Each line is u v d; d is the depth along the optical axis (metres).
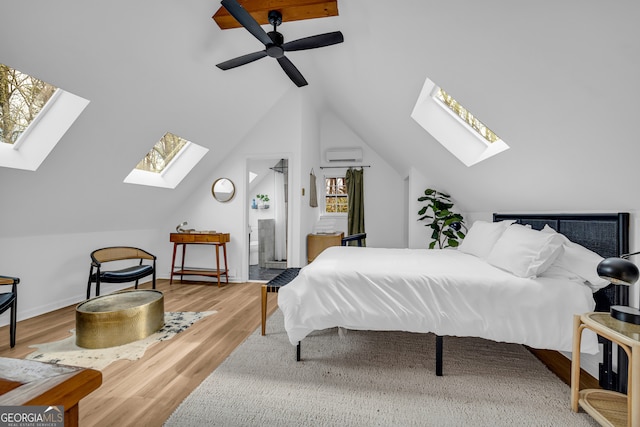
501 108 1.93
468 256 2.78
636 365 1.16
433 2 1.61
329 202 6.11
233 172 4.50
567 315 1.68
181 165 4.11
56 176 2.61
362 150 5.84
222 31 2.66
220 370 1.92
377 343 2.32
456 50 1.83
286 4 2.23
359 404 1.58
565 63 1.33
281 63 2.55
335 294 1.95
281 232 6.38
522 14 1.30
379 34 2.29
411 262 2.36
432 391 1.70
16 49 1.74
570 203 2.21
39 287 3.00
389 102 3.35
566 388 1.72
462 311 1.80
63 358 2.08
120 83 2.37
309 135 4.91
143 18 2.10
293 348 2.24
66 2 1.70
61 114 2.35
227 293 3.81
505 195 2.94
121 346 2.27
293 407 1.56
